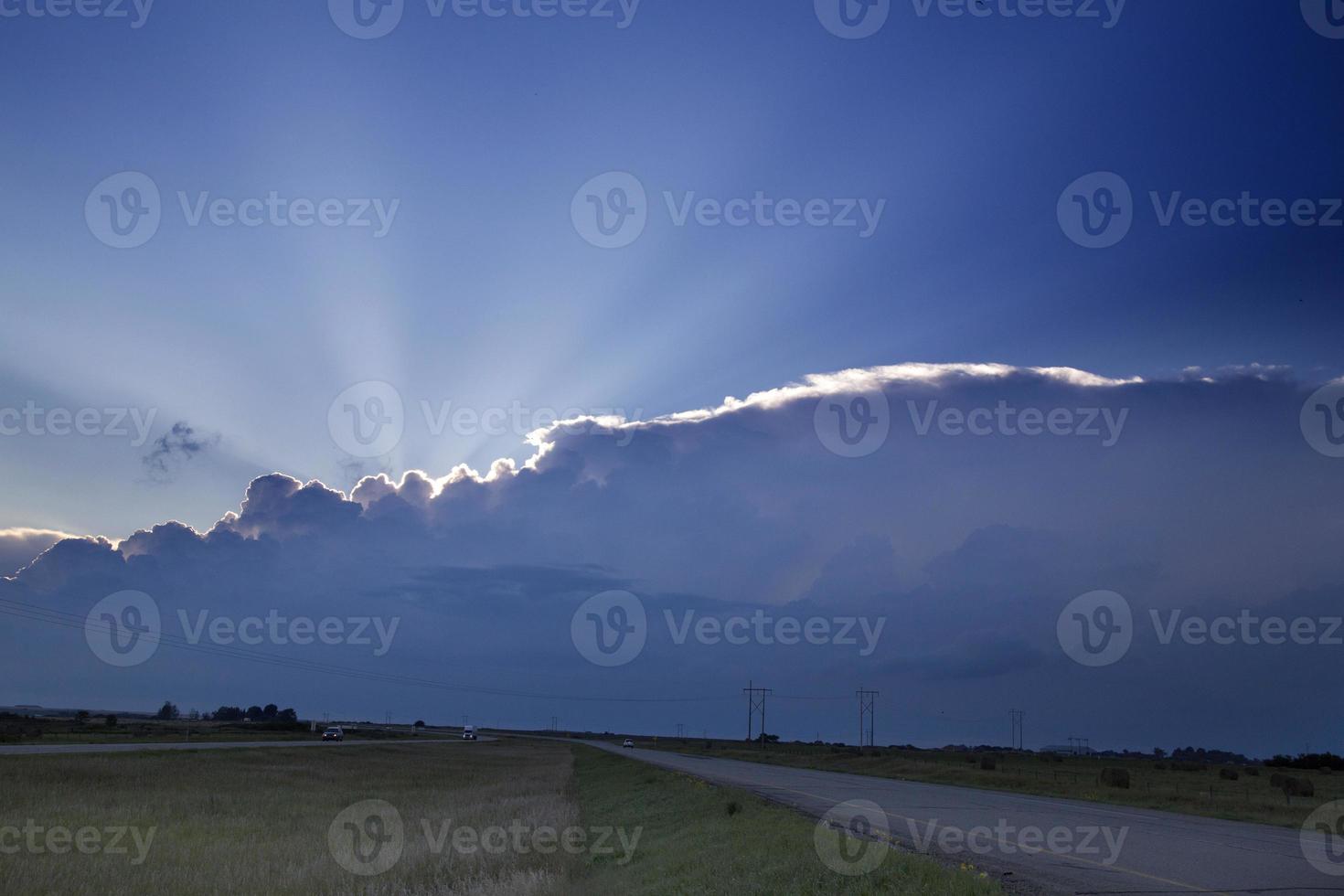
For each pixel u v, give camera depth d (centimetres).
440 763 8425
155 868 1966
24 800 3353
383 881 1856
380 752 10075
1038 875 1598
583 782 6116
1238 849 2002
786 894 1436
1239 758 17688
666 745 18638
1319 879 1580
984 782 5597
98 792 3809
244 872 1889
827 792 3925
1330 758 10281
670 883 1716
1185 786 5603
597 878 2075
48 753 6066
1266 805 3738
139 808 3200
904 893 1338
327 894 1752
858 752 13788
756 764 8462
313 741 12306
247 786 4450
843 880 1453
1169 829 2459
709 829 2338
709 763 8144
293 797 3878
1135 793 4459
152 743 8969
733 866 1712
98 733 11238
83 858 2077
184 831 2602
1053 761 12138
